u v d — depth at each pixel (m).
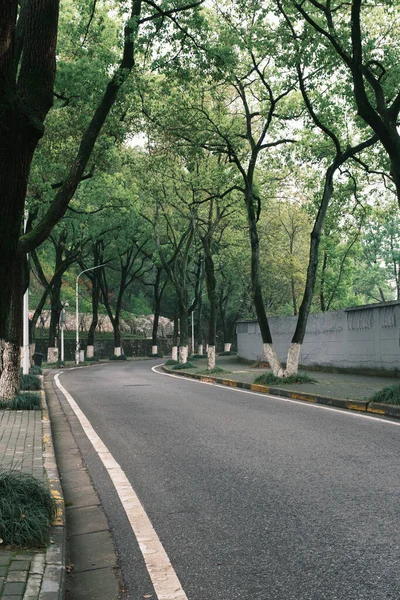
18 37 9.02
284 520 4.75
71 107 17.27
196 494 5.66
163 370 33.91
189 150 20.91
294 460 6.94
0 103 4.94
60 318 44.19
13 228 5.22
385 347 19.81
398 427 9.19
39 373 27.78
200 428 9.65
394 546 4.05
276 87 19.73
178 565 3.93
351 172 20.78
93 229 38.69
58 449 8.49
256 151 19.84
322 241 37.00
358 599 3.29
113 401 14.73
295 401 13.76
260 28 16.06
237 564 3.89
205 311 74.62
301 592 3.42
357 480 5.89
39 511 4.37
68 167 21.03
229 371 26.30
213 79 16.33
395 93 14.74
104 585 3.68
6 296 5.31
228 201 28.22
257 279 18.91
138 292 82.06
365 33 15.21
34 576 3.51
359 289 61.84
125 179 33.34
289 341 28.03
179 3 14.28
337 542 4.19
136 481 6.32
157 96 19.59
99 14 18.72
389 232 57.28
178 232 42.62
